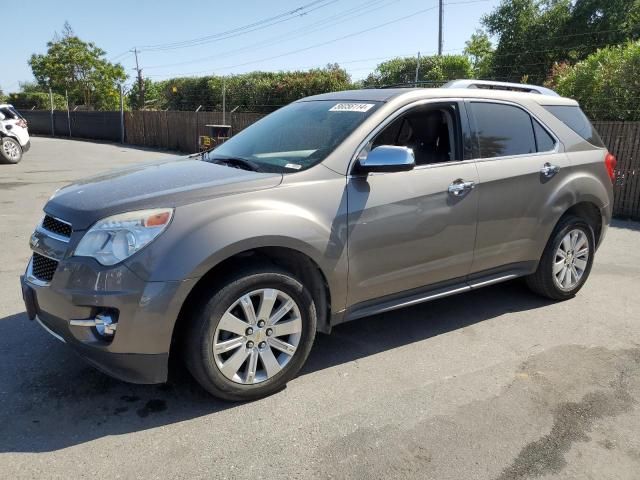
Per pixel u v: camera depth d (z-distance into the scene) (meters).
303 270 3.34
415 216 3.62
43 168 15.19
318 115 3.97
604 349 3.91
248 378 3.10
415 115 3.86
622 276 5.64
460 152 3.95
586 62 11.10
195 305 2.90
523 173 4.21
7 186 11.36
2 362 3.55
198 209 2.90
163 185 3.14
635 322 4.42
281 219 3.05
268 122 4.38
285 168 3.39
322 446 2.77
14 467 2.55
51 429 2.87
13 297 4.71
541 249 4.52
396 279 3.66
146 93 45.72
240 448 2.74
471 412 3.09
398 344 3.96
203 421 2.97
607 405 3.18
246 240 2.91
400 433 2.89
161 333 2.80
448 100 3.97
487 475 2.57
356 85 23.42
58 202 3.15
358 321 4.37
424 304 4.76
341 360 3.70
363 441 2.81
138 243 2.76
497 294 5.02
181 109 32.78
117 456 2.66
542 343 4.01
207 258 2.81
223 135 16.92
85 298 2.76
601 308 4.71
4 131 16.03
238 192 3.04
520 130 4.36
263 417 3.02
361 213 3.38
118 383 3.33
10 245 6.45
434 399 3.22
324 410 3.10
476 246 4.03
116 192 3.09
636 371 3.59
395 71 23.08
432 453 2.72
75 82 50.81
